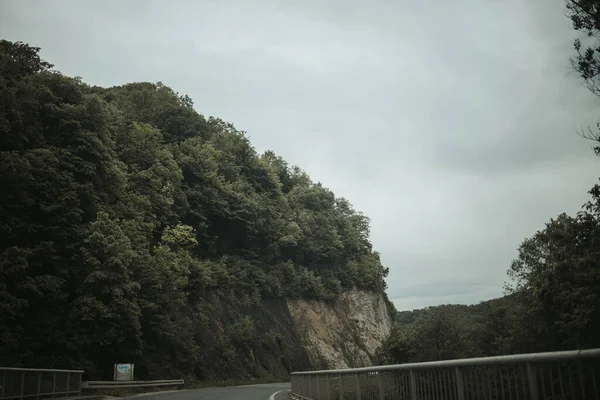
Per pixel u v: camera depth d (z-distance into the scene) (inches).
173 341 1649.9
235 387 1583.4
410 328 2282.2
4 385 621.3
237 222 2694.4
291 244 3127.5
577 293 990.4
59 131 1496.1
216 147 2989.7
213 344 2028.8
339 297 3449.8
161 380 1481.3
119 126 2197.3
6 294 1079.6
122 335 1337.4
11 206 1211.9
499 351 1656.0
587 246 1029.2
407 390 332.2
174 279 1752.0
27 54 1849.2
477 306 2267.5
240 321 2349.9
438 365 276.8
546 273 1176.8
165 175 2183.8
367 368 416.5
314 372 671.8
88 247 1326.3
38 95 1503.4
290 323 2861.7
